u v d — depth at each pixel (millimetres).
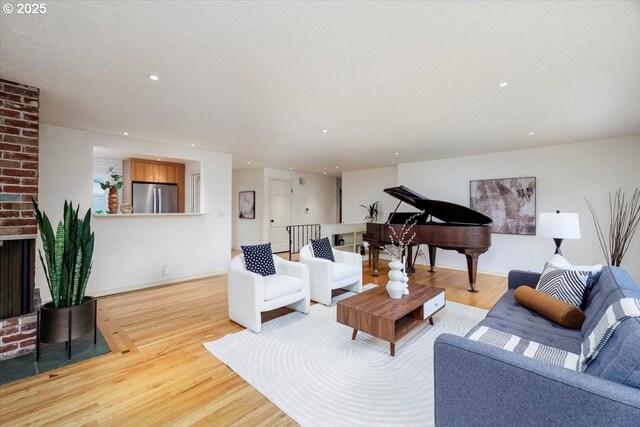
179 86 2457
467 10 1504
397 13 1531
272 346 2535
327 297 3596
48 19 1575
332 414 1712
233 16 1560
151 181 5590
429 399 1847
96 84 2422
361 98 2721
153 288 4387
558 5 1457
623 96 2637
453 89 2506
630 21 1574
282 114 3178
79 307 2422
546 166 4742
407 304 2621
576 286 2217
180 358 2336
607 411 928
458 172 5715
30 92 2447
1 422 1635
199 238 5039
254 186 7789
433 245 4398
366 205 7574
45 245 2369
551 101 2764
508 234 5102
